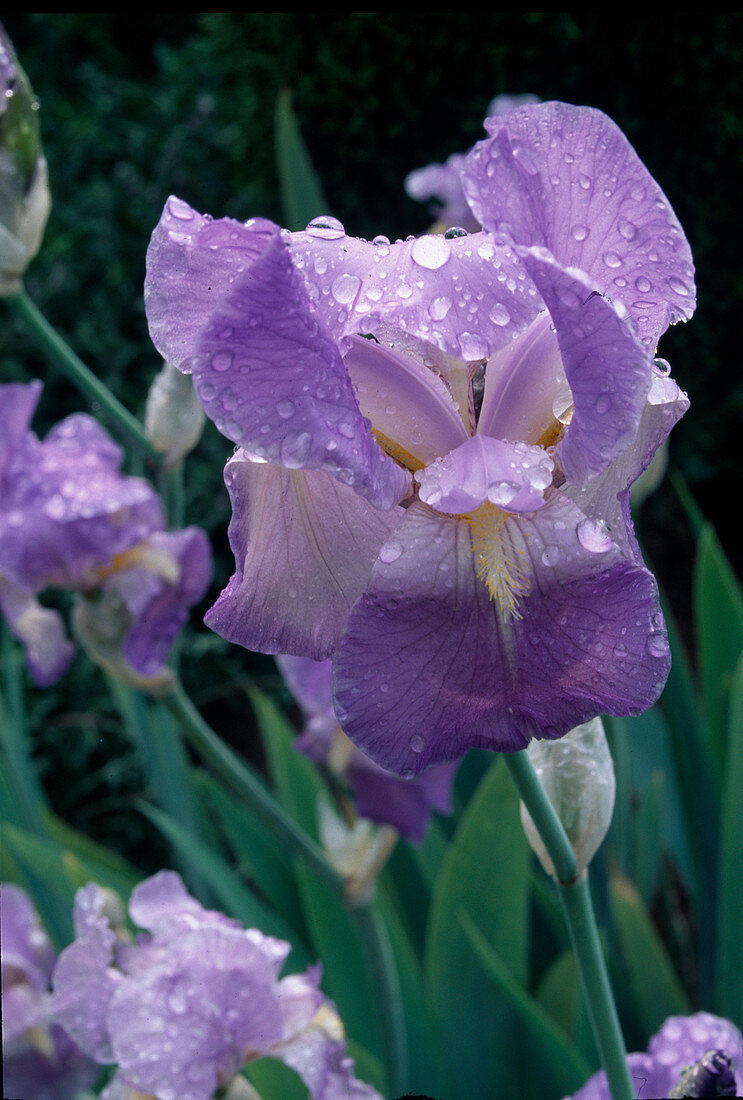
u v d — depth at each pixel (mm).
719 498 1502
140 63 1878
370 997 616
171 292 340
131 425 538
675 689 691
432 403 349
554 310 324
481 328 331
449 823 771
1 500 523
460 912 551
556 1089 576
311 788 715
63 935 644
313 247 336
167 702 537
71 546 522
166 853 1196
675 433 1356
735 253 1215
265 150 1312
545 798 374
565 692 333
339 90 1195
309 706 539
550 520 337
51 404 1382
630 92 1148
